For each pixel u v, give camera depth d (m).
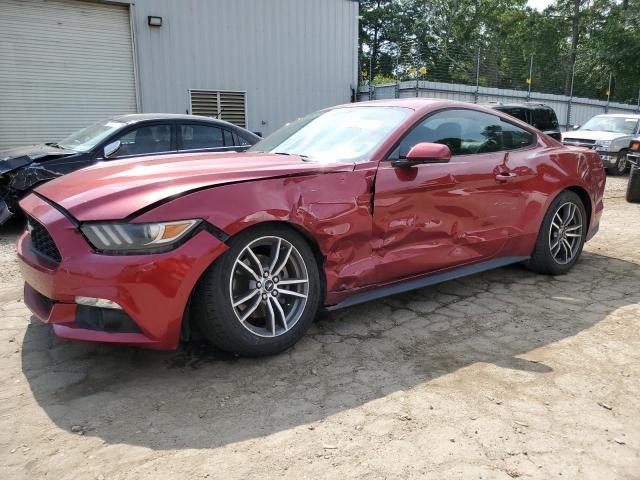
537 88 23.88
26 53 11.51
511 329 3.31
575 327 3.34
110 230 2.42
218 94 13.84
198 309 2.62
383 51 46.88
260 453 2.07
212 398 2.49
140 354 2.96
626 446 2.12
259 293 2.79
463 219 3.62
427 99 3.87
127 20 12.43
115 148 6.15
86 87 12.25
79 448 2.12
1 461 2.04
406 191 3.27
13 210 6.11
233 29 13.76
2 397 2.52
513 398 2.47
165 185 2.61
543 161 4.15
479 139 3.86
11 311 3.66
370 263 3.18
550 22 39.22
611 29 34.78
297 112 15.26
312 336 3.21
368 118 3.68
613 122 15.25
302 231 2.88
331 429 2.23
